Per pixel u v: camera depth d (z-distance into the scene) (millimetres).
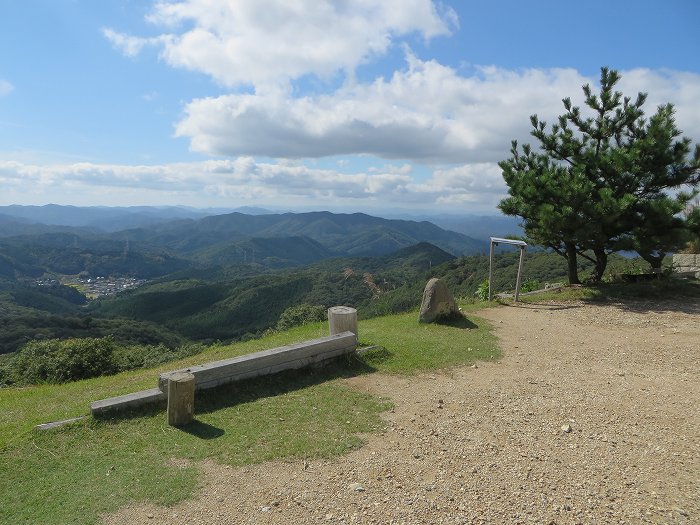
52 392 9016
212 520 3881
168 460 4992
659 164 13109
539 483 4246
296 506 4035
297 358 7574
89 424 5824
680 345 9055
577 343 9484
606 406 6105
